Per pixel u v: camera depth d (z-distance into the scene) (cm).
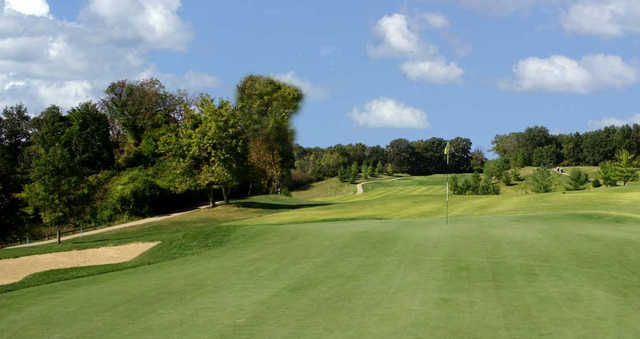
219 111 3966
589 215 1864
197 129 3941
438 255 1160
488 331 629
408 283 906
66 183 2650
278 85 6256
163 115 6475
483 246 1250
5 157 5881
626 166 5984
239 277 1086
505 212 2628
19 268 1928
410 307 750
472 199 3472
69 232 3712
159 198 4381
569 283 866
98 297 998
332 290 891
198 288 998
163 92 6694
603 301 750
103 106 6369
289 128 6256
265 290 930
